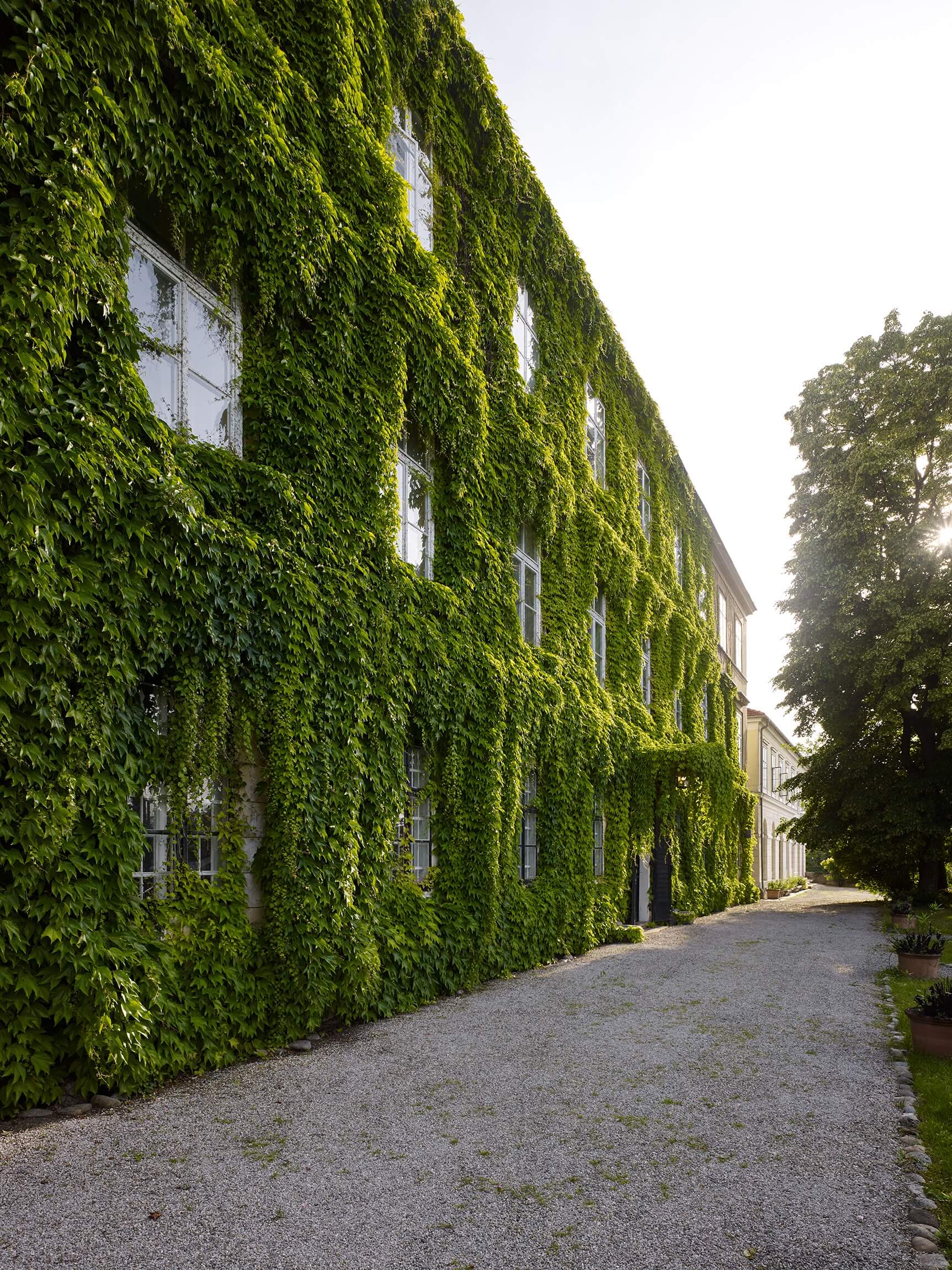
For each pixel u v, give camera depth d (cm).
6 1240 390
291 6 884
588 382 1828
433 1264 375
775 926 1977
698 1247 393
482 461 1208
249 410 815
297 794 773
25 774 539
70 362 607
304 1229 406
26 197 552
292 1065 698
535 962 1271
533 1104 601
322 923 782
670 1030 839
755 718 4022
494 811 1134
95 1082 577
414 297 1010
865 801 2558
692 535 2634
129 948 602
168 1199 436
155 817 675
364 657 870
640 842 1830
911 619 2339
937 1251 389
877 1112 586
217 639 699
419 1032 824
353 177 938
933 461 2592
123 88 631
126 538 620
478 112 1274
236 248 776
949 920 2102
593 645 1734
